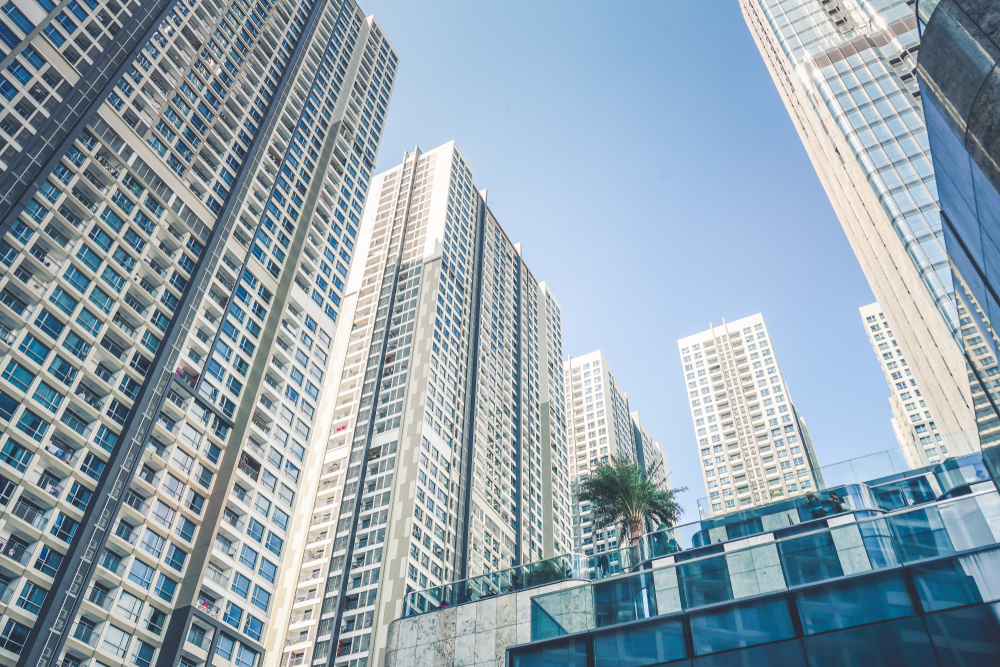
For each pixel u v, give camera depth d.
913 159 65.88
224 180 90.75
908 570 16.34
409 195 160.75
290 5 117.75
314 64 118.69
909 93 72.56
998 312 10.01
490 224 175.62
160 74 85.44
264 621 73.56
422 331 131.00
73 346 65.56
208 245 83.38
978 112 9.21
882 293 97.44
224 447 77.69
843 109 75.06
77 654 57.06
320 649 95.81
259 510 78.06
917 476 27.89
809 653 16.39
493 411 141.50
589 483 49.47
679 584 19.70
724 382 187.62
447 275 142.88
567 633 21.06
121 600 61.59
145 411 69.00
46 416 61.31
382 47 144.62
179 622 64.25
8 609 53.50
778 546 18.64
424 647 25.67
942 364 73.00
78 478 62.09
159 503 68.38
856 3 88.62
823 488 30.59
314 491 116.62
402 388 123.50
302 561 108.00
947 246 11.63
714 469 172.75
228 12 101.31
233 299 85.56
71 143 71.69
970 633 14.65
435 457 115.69
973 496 16.36
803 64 86.38
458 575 109.00
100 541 60.97
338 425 124.50
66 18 76.69
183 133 86.56
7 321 61.53
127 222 75.06
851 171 81.31
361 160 122.81
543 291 192.00
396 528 103.75
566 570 28.59
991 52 8.99
